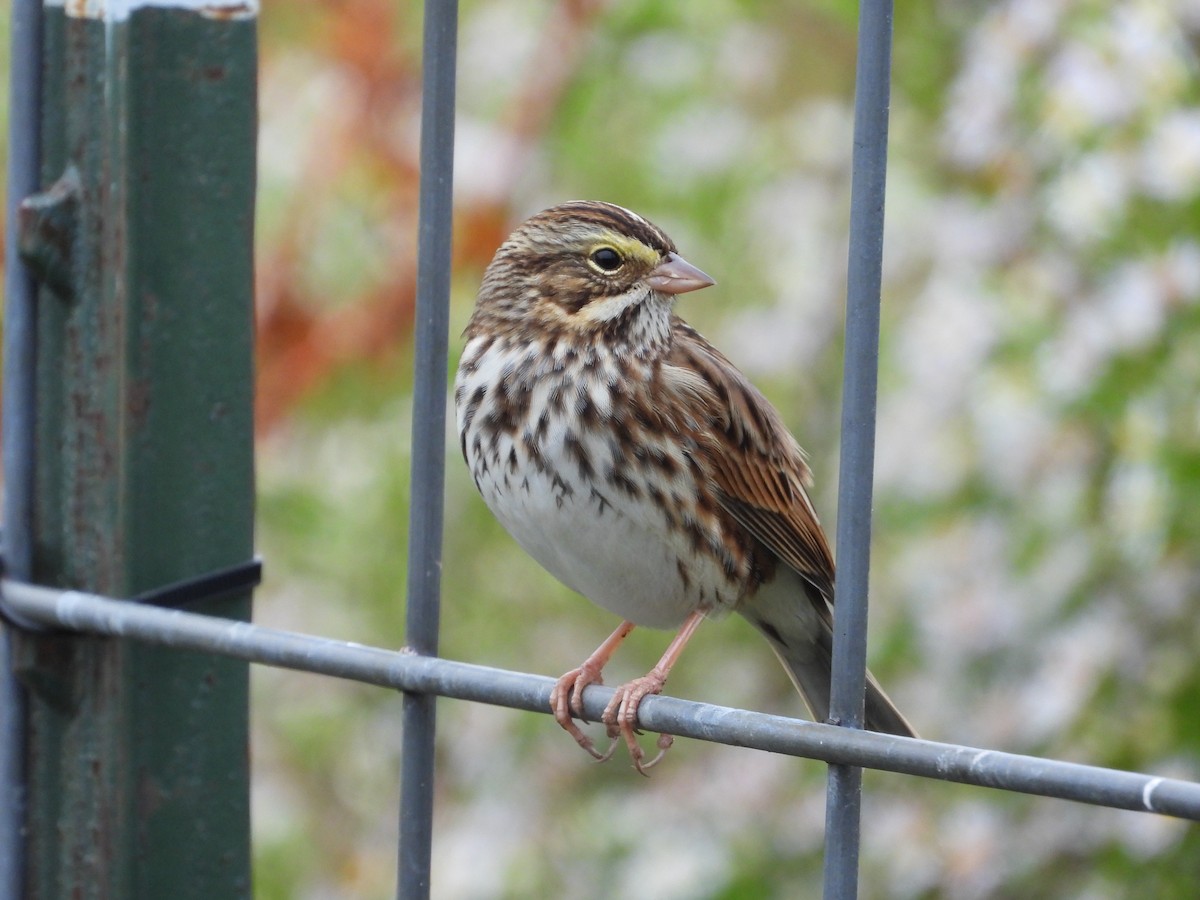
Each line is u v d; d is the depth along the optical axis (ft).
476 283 43.11
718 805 39.37
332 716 45.65
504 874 40.34
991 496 35.09
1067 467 34.12
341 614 43.70
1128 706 33.76
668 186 43.73
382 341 41.04
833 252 43.37
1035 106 34.68
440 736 44.06
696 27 44.24
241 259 20.44
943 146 38.68
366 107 41.14
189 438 20.31
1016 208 35.32
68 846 20.74
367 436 44.65
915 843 36.06
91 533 20.43
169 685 20.42
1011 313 34.60
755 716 16.67
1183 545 33.06
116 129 19.70
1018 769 14.79
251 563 20.72
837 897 16.34
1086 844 35.32
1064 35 34.06
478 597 44.52
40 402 20.58
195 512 20.40
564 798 42.37
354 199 42.11
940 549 35.58
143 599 20.11
